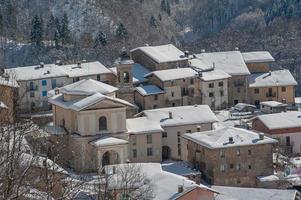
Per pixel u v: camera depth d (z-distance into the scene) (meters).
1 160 36.97
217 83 189.62
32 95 178.75
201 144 137.38
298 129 158.62
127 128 145.62
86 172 130.88
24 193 38.28
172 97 183.25
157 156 148.25
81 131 138.75
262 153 136.75
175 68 192.75
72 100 145.88
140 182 80.94
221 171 135.25
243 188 116.56
